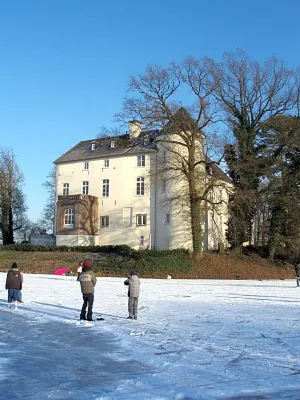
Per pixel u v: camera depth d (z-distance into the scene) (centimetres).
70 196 6088
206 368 998
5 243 7206
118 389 850
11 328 1540
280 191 4853
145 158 5938
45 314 1864
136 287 1733
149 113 4350
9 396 812
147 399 788
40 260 5347
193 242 4791
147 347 1220
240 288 3247
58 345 1265
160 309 2019
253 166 4681
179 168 4528
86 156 6438
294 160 4869
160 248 5631
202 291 2947
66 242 6019
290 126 4772
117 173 6134
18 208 7844
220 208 5131
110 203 6138
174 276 4519
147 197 5825
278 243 5106
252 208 4909
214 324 1595
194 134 4453
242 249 5247
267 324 1592
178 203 4953
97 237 6175
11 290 2078
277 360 1066
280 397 799
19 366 1035
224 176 5394
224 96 5012
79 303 2231
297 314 1858
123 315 1827
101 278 4262
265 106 4959
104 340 1330
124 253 5041
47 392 835
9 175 7262
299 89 5434
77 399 793
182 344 1255
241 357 1098
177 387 860
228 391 834
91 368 1013
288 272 4834
